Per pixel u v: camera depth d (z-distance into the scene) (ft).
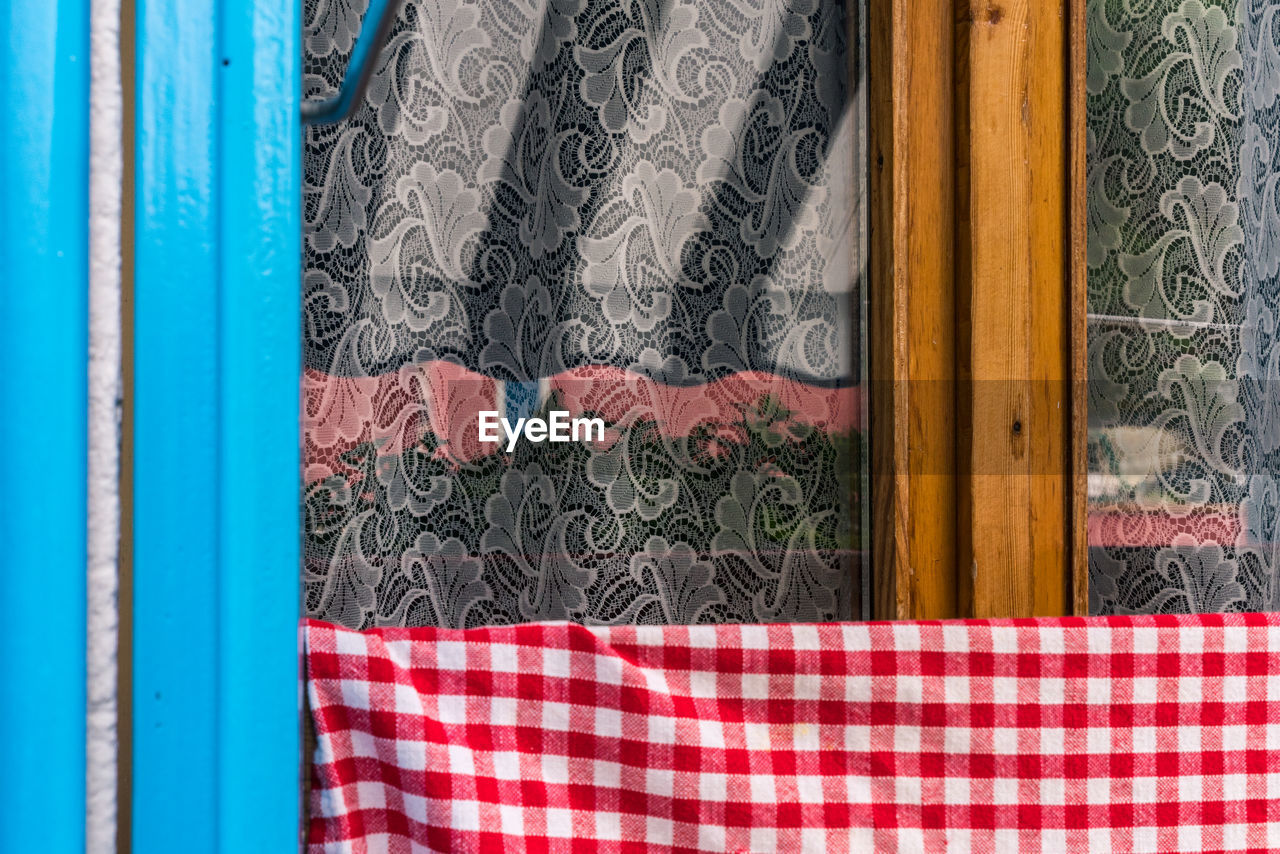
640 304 3.76
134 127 1.41
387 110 3.58
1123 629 2.96
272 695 1.50
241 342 1.45
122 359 1.41
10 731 1.27
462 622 3.63
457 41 3.64
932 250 3.43
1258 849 2.94
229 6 1.45
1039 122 3.45
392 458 3.58
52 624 1.29
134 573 1.40
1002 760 2.92
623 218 3.75
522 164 3.69
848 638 2.93
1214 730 2.96
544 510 3.69
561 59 3.72
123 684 1.45
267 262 1.48
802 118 3.84
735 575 3.78
